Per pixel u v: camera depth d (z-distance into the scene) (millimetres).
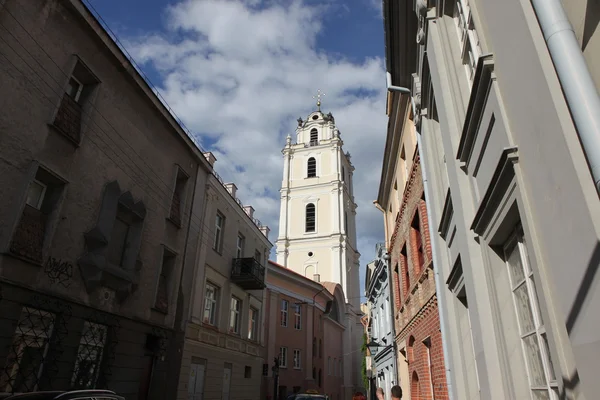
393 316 17984
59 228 11695
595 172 2205
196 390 18594
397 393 8266
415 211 11594
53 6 11836
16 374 10008
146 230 15836
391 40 10250
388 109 14094
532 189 3418
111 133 14141
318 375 41312
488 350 5188
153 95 16344
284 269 36344
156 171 16812
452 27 6910
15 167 10430
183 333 17750
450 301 8102
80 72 13133
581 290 2613
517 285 4758
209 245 20984
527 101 3379
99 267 12914
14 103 10484
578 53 2475
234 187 26125
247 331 25297
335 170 60719
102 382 12750
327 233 57219
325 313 45938
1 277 9797
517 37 3535
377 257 20734
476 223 5363
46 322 11109
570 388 3012
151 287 15922
